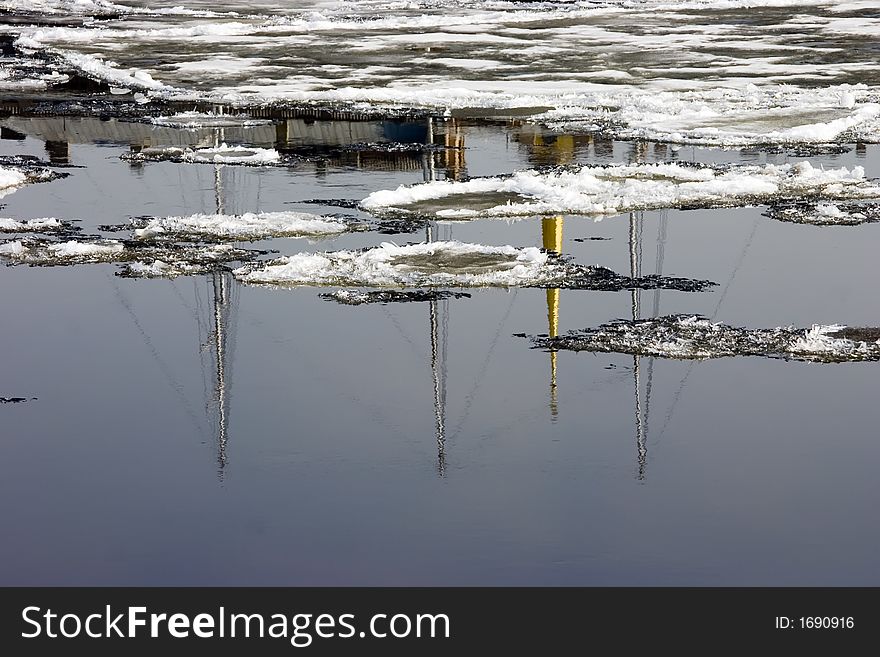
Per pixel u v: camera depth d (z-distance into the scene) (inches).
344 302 1159.0
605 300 1149.7
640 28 3732.8
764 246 1336.1
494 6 4729.3
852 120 2068.2
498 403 918.4
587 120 2175.2
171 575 685.9
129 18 4416.8
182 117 2273.6
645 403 912.3
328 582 676.1
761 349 1019.3
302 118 2256.4
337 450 842.2
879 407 897.5
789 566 682.2
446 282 1204.5
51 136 2122.3
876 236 1374.3
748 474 792.9
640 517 737.0
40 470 817.5
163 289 1219.9
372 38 3565.5
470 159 1865.2
